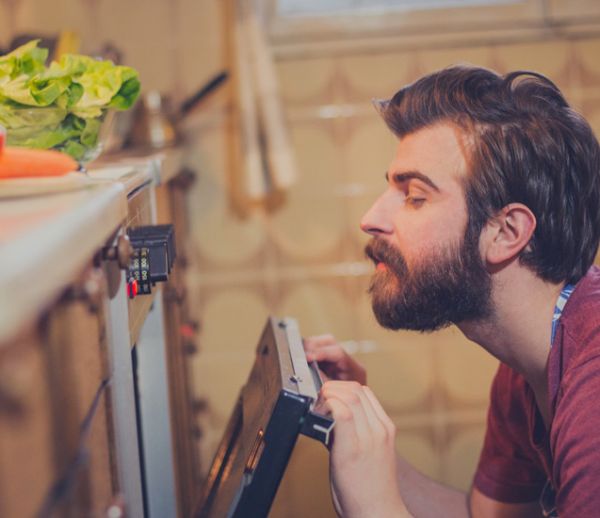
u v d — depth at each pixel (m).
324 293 2.17
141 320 1.02
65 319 0.55
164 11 2.07
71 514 0.53
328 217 2.14
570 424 0.87
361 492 0.88
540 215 1.00
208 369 2.17
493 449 1.27
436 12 2.13
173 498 1.31
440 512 1.26
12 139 0.92
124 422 0.82
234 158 2.11
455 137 1.02
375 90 2.13
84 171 0.97
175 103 2.09
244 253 2.14
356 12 2.13
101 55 1.88
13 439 0.41
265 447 0.83
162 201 1.49
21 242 0.41
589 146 1.02
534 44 2.13
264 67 2.05
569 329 0.97
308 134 2.13
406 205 1.05
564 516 0.86
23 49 0.96
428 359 2.18
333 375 1.27
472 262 1.02
